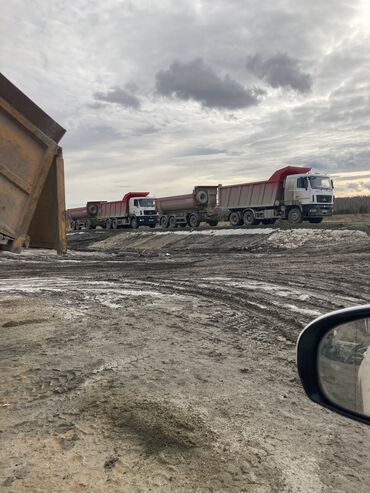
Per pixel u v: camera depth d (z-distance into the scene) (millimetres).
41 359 5207
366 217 40781
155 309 8062
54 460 2990
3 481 2740
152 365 4945
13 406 3871
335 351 1704
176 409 3771
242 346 5680
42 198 6355
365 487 2736
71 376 4605
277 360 5145
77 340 6020
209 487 2705
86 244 36500
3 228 5742
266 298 8875
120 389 4219
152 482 2748
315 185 27656
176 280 12148
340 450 3188
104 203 44625
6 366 4969
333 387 1697
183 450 3125
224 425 3520
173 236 31219
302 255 18359
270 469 2912
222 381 4477
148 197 41688
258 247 23594
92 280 12797
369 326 1678
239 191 31875
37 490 2643
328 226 24422
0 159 5664
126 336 6184
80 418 3615
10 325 6922
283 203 29062
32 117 5797
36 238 6480
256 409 3840
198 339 6008
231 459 3021
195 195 34906
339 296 8938
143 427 3439
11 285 12008
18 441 3252
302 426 3549
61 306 8516
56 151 5977
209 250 25078
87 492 2635
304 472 2893
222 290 10016
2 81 5609
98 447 3160
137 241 33281
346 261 15023
